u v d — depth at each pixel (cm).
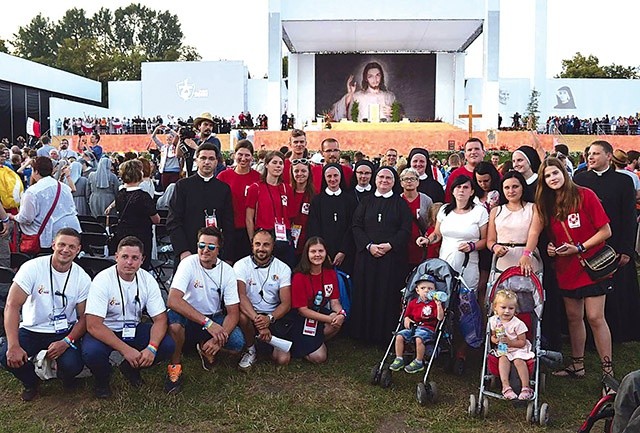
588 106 3916
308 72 3816
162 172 1076
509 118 3909
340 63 3803
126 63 7225
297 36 3366
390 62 3794
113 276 500
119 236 667
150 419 456
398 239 599
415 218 641
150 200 667
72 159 1362
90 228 824
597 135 3098
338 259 632
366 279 607
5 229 710
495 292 508
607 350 507
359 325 611
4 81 3588
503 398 453
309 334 572
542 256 550
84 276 504
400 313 606
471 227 564
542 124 3356
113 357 568
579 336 533
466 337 527
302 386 521
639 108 3916
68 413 467
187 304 530
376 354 597
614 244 553
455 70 3788
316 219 642
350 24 3061
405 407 479
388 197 619
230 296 544
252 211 627
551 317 569
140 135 3125
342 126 3128
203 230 537
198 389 509
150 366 507
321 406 481
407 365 519
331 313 588
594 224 496
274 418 459
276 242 612
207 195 602
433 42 3569
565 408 480
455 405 484
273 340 559
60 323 491
